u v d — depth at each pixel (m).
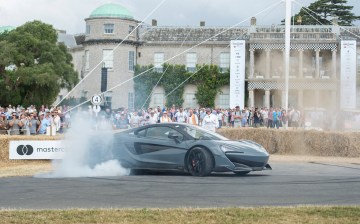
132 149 15.52
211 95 62.34
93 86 64.25
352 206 9.00
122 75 63.75
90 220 7.84
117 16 63.84
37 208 9.13
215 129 24.98
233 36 63.72
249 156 14.65
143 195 10.77
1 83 56.88
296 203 9.80
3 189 11.64
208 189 11.70
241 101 55.44
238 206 9.38
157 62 64.25
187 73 62.72
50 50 58.09
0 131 27.11
